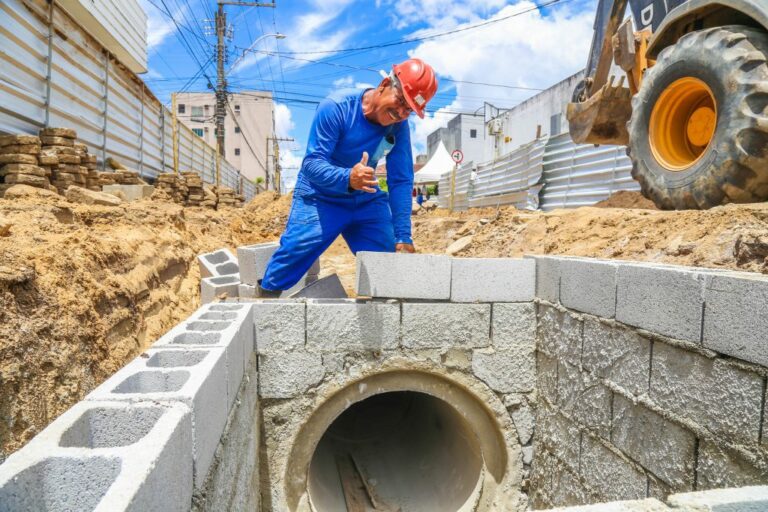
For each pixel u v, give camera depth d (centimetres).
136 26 1412
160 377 185
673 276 244
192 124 4478
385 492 498
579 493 323
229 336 243
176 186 1191
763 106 340
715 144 369
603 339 298
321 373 359
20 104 681
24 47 694
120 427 152
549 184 1004
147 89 1259
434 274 368
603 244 449
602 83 615
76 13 1074
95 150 953
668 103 436
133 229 550
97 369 276
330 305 357
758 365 199
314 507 381
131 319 368
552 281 356
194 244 782
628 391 277
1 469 113
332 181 334
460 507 418
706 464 224
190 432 157
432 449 529
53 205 438
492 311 378
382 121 356
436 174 2406
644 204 600
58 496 121
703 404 227
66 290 284
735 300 210
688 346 234
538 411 382
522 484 396
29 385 208
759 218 315
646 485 262
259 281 407
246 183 3231
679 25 453
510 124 2397
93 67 932
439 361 376
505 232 698
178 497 143
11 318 220
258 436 345
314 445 375
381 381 380
